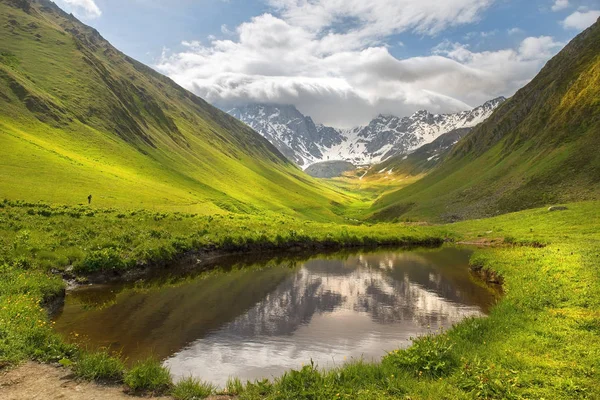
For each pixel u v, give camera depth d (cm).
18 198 4847
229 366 1619
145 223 4591
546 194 9856
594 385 1159
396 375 1294
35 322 1627
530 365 1310
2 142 7006
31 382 1221
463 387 1194
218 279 3362
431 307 2580
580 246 4091
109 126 11431
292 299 2744
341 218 15212
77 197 5625
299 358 1717
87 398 1152
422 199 16188
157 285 3055
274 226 5997
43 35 14925
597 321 1720
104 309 2361
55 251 3052
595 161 10150
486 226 7931
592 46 15525
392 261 4588
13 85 9731
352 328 2133
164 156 12425
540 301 2134
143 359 1642
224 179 14038
